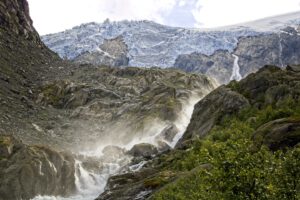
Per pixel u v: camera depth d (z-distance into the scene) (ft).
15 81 390.63
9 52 447.42
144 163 215.10
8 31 490.08
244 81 226.17
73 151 260.42
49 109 344.90
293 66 229.66
